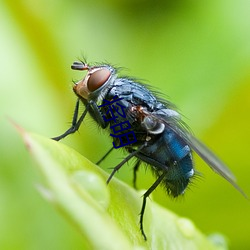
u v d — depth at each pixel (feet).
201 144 0.35
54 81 0.38
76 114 0.34
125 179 0.38
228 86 0.38
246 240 0.38
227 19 0.40
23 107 0.37
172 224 0.33
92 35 0.40
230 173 0.35
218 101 0.38
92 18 0.40
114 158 0.37
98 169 0.31
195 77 0.39
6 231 0.34
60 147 0.29
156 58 0.40
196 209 0.38
